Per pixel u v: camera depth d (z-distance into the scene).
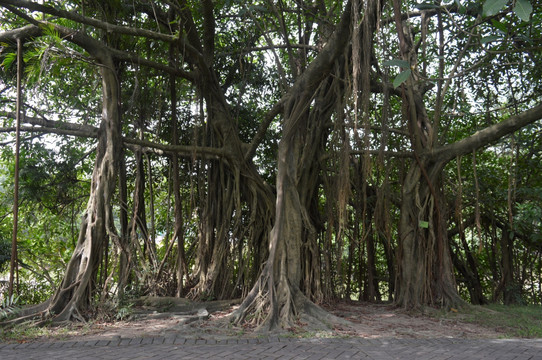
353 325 8.07
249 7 11.12
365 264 13.41
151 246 11.34
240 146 11.80
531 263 13.62
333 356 5.61
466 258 13.84
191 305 9.80
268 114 11.38
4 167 15.24
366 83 8.58
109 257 10.79
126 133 12.50
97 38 11.55
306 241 10.56
